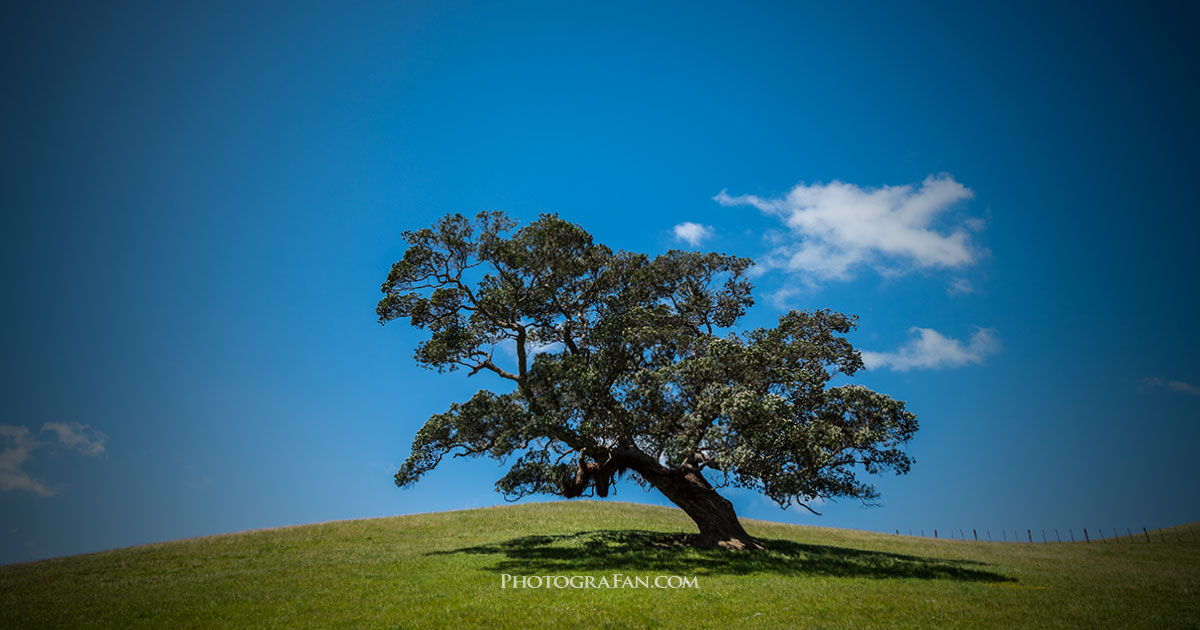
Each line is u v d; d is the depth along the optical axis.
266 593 19.70
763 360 26.58
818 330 30.73
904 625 14.91
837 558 27.31
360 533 35.22
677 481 29.56
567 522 39.38
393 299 28.38
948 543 42.06
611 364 28.97
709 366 26.41
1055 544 43.91
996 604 17.11
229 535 35.34
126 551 30.59
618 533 33.69
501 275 29.38
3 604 19.12
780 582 20.38
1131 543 44.50
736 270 33.03
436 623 15.51
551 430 27.02
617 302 31.08
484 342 30.73
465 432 28.36
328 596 18.95
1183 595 18.84
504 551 27.89
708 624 15.17
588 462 29.78
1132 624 14.98
